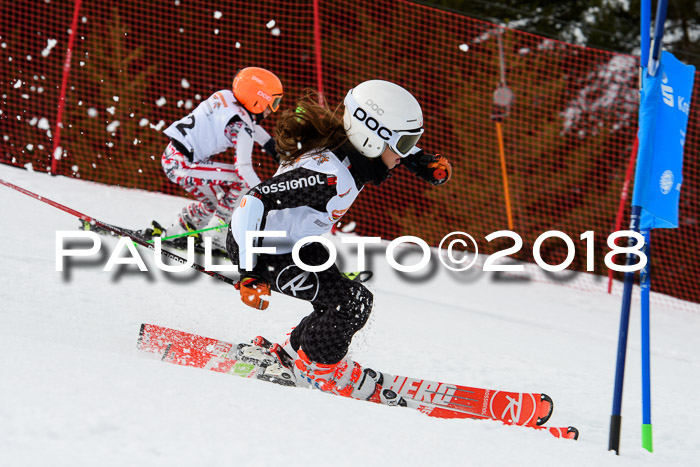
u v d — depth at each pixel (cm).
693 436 743
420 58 2159
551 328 1294
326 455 411
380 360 859
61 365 479
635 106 2148
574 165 2081
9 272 913
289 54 2080
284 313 979
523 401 679
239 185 1209
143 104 2017
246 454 390
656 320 1566
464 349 986
